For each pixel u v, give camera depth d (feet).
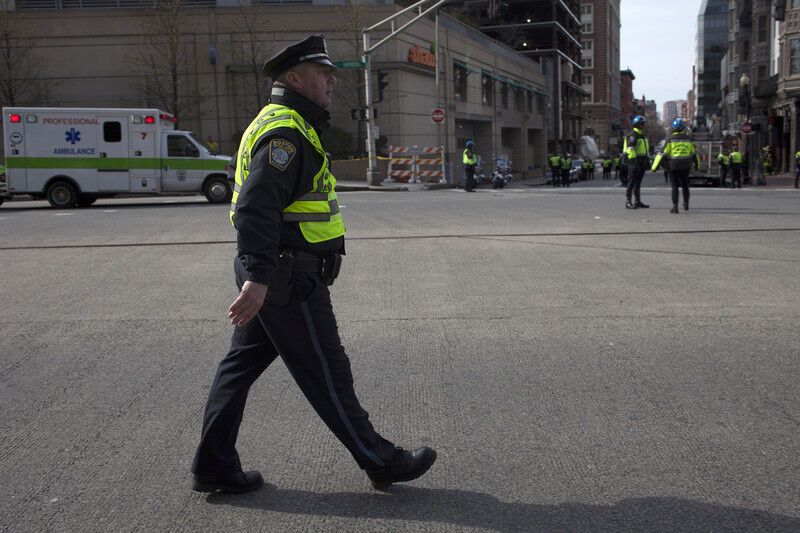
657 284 26.25
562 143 277.23
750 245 33.96
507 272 28.96
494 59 176.65
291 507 11.05
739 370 17.08
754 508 10.84
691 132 124.26
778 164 176.24
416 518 10.66
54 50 114.62
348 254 33.50
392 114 121.60
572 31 307.37
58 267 31.24
